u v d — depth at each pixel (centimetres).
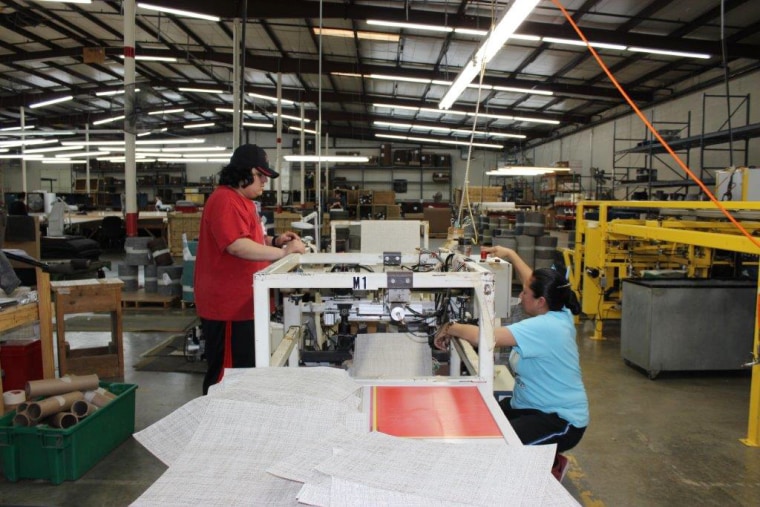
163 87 1434
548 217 1330
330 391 120
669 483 261
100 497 241
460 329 169
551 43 860
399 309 192
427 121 1728
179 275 660
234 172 229
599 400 371
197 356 438
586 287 557
